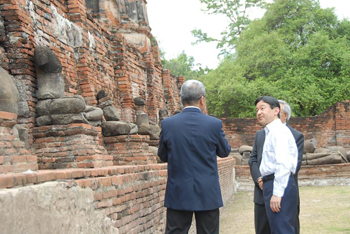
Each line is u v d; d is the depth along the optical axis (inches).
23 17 270.4
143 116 442.0
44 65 267.1
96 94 384.5
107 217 163.0
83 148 253.6
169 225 171.0
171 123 175.9
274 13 1178.6
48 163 251.4
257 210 203.3
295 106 1032.8
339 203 472.7
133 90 544.1
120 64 487.2
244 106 1069.1
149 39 685.3
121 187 181.9
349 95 1079.6
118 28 645.9
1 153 166.1
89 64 378.6
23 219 96.7
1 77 220.7
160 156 183.6
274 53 1104.8
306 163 745.0
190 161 168.7
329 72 1107.9
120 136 351.6
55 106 258.1
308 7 1164.5
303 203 491.5
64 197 122.1
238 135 949.2
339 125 964.0
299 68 1085.1
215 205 166.2
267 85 1032.2
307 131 971.3
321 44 1110.4
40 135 255.9
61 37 334.3
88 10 643.5
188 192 165.2
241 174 761.6
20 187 102.6
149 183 226.7
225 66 1144.2
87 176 159.8
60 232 117.5
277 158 182.5
